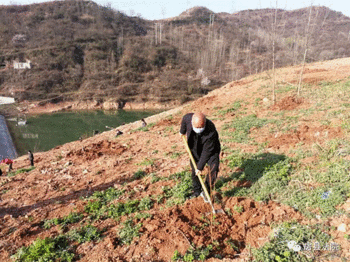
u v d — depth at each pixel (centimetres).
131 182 620
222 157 660
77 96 9025
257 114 1063
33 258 382
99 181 669
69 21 13625
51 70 10088
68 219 477
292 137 700
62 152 1152
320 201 399
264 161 569
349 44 7756
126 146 981
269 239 349
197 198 473
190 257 336
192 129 417
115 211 482
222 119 1096
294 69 1852
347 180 425
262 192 462
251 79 1839
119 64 10956
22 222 497
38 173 810
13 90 8962
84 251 387
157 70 10981
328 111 854
